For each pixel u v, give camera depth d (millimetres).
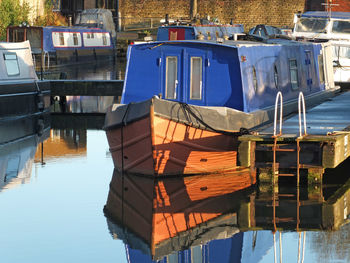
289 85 22016
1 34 44281
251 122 18422
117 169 18688
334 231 13742
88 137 25062
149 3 66938
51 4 55031
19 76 28125
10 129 26641
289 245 12992
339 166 19750
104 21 51969
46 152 22125
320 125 18516
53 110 32406
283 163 16891
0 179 18281
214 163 18047
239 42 20031
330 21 33438
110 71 41094
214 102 18484
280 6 65250
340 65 32844
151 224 14273
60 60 43156
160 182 17531
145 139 16969
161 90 18797
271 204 15688
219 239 13352
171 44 18734
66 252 12594
